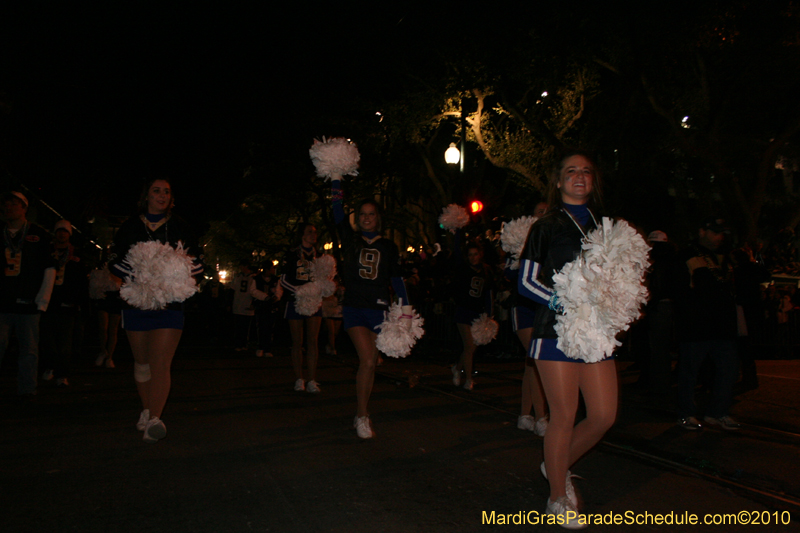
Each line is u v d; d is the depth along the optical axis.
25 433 5.34
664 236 7.67
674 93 20.33
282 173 28.61
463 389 8.23
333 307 12.83
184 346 15.25
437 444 5.20
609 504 3.78
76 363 10.62
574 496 3.58
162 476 4.18
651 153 21.91
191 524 3.36
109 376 9.03
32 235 6.66
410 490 3.99
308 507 3.65
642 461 4.71
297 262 8.07
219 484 4.04
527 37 17.14
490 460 4.71
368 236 5.57
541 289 3.35
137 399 7.10
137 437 5.25
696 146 19.09
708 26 15.41
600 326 3.09
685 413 5.91
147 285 4.56
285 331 18.89
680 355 6.00
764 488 4.10
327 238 35.19
